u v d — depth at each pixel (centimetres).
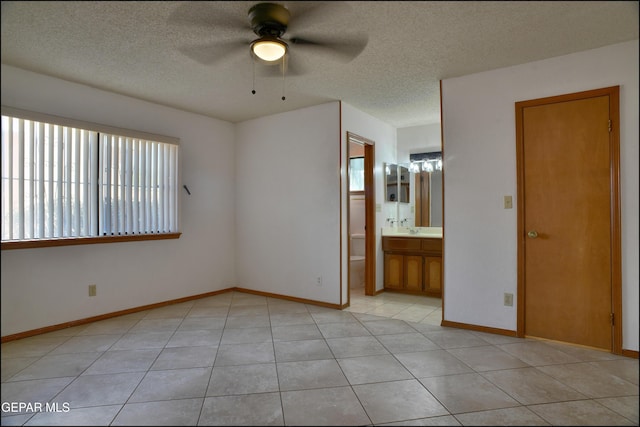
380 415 186
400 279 467
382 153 475
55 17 216
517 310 295
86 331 312
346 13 214
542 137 283
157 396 204
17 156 289
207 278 446
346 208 396
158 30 233
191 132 425
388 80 324
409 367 241
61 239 309
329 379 224
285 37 243
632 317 253
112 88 338
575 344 274
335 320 346
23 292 295
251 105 399
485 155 306
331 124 389
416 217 499
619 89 255
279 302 417
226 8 209
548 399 200
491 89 303
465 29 233
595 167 265
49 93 306
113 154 353
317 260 402
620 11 211
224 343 285
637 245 250
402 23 225
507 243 298
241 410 190
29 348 273
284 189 430
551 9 210
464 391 209
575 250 273
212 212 453
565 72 273
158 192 391
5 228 282
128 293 366
